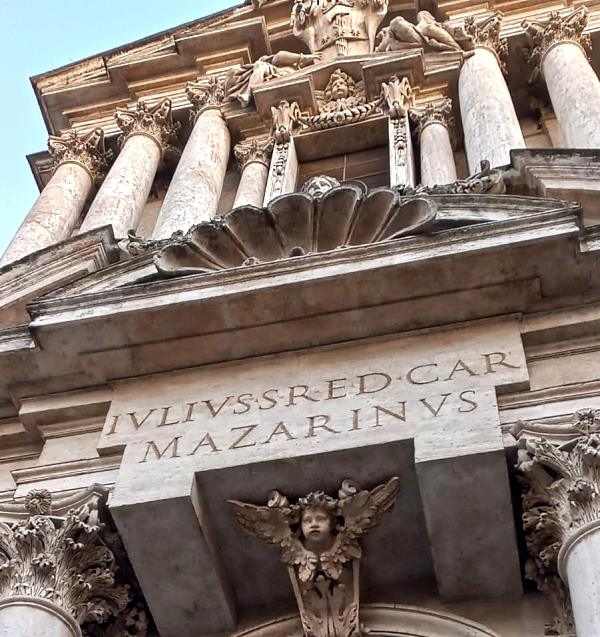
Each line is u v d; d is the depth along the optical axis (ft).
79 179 61.00
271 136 59.21
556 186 38.60
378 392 33.40
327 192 38.75
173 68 67.46
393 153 53.52
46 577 31.19
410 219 38.09
